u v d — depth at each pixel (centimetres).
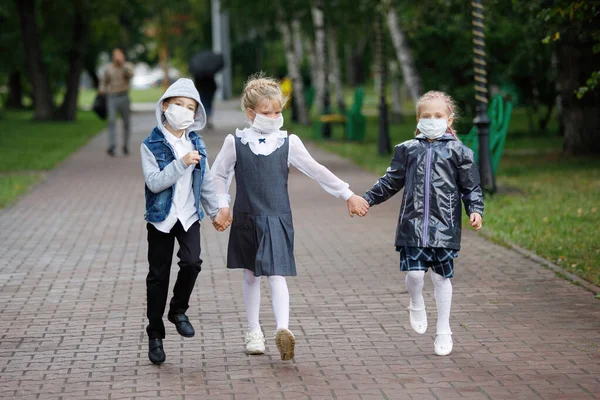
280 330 679
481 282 995
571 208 1520
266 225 698
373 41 4444
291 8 4066
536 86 3150
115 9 4744
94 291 987
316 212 1553
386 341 771
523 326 812
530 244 1198
